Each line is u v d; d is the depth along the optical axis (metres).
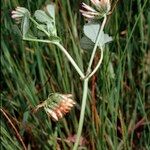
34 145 0.35
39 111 0.34
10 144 0.32
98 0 0.23
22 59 0.36
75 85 0.35
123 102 0.36
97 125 0.32
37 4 0.34
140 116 0.37
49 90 0.35
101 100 0.32
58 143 0.35
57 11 0.35
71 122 0.36
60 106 0.23
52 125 0.36
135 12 0.36
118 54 0.33
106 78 0.31
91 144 0.33
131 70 0.36
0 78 0.38
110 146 0.33
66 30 0.34
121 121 0.32
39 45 0.35
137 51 0.37
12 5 0.35
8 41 0.37
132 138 0.34
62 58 0.34
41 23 0.24
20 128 0.34
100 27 0.24
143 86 0.35
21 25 0.23
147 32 0.36
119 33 0.35
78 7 0.35
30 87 0.34
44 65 0.36
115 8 0.33
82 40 0.25
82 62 0.34
